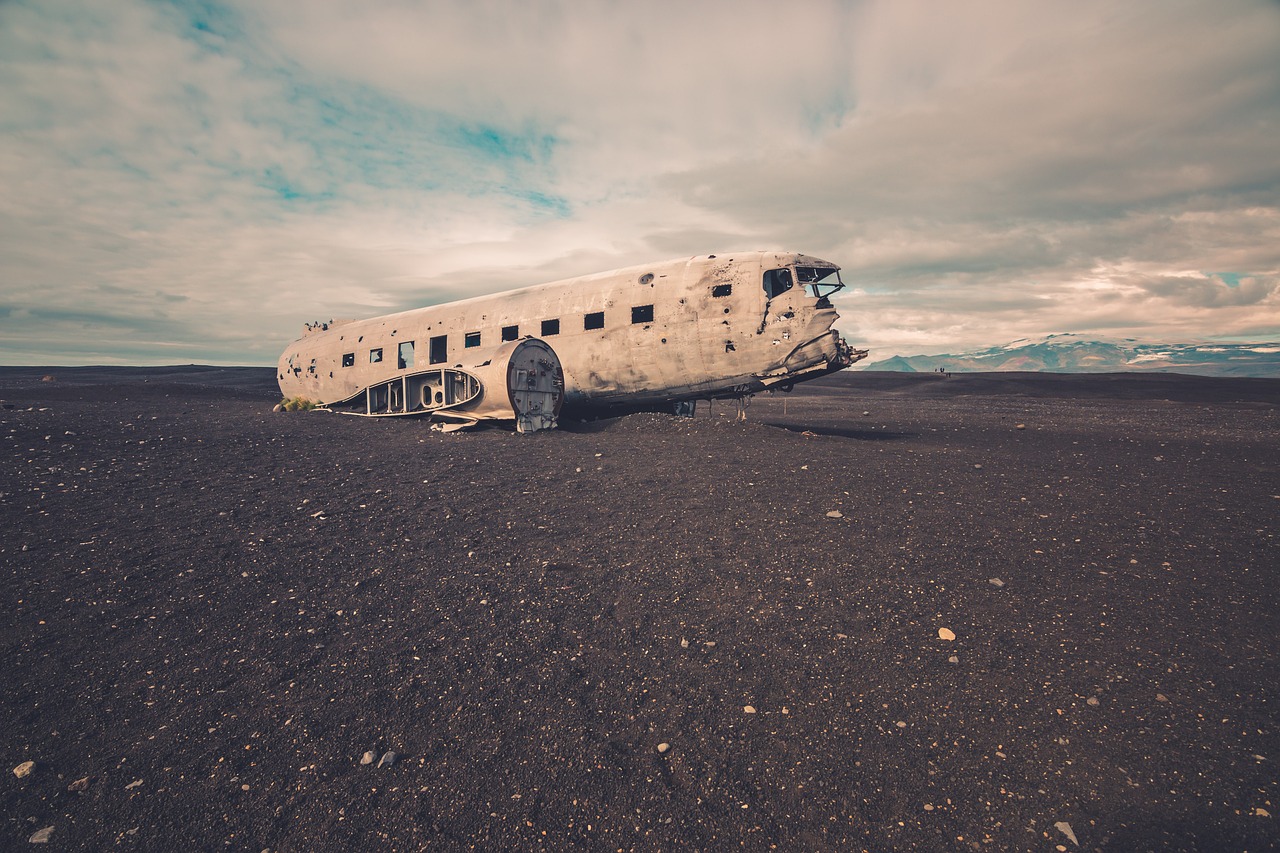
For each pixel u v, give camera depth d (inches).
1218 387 1583.4
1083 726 126.6
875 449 500.1
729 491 334.6
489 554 235.1
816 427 724.0
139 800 108.7
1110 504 302.7
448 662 155.5
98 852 97.7
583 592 198.5
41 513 276.5
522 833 101.7
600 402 669.9
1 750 121.0
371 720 132.2
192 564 221.0
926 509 292.8
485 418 609.0
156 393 1065.5
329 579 209.5
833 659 154.8
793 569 214.4
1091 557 223.0
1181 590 192.5
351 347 813.9
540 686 144.8
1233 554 225.6
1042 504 302.7
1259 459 457.7
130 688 143.4
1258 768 112.5
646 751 121.8
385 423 673.0
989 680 144.0
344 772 116.3
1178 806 104.1
